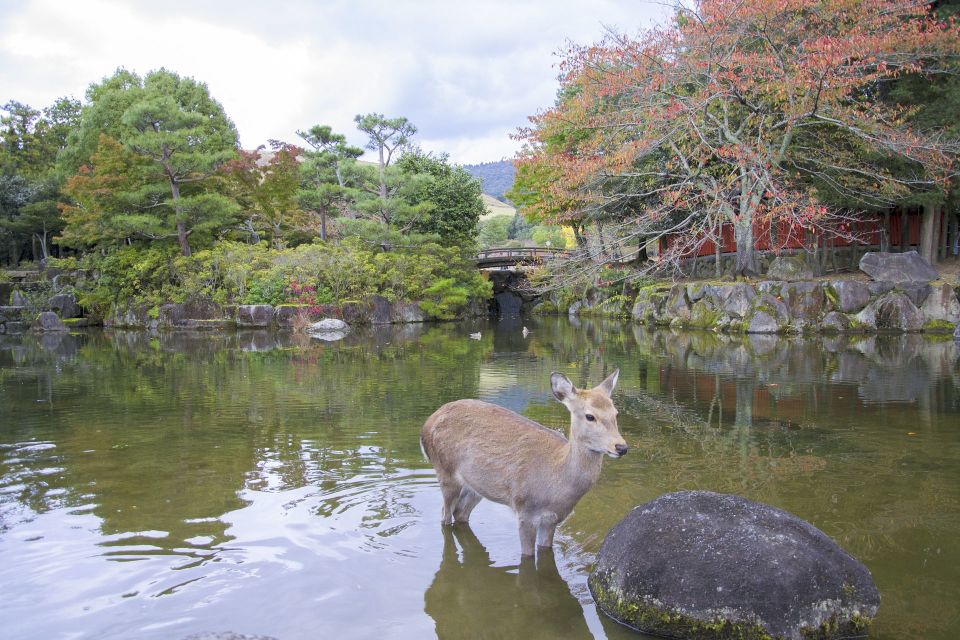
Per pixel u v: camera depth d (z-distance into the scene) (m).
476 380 12.87
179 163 30.17
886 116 19.31
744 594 3.47
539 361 15.75
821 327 20.53
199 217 31.80
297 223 39.03
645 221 21.27
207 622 3.69
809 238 24.02
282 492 5.91
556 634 3.62
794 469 6.45
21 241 43.31
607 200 22.30
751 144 19.69
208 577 4.23
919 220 24.14
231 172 34.91
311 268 30.48
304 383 12.62
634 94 20.33
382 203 33.44
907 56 18.66
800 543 3.65
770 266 23.62
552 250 32.34
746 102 19.03
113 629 3.60
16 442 7.91
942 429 8.06
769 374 12.65
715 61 18.44
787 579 3.47
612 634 3.63
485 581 4.21
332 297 30.55
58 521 5.22
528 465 4.52
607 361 15.36
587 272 21.38
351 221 33.91
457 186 39.34
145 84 38.78
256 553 4.61
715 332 21.83
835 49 16.88
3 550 4.66
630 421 8.75
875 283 20.62
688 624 3.54
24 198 40.78
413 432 8.29
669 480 6.15
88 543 4.78
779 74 18.34
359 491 5.93
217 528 5.07
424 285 33.66
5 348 21.19
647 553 3.77
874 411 9.15
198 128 31.73
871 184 21.69
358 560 4.50
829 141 21.78
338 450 7.39
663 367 13.98
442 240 38.19
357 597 3.99
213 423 8.92
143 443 7.80
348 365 15.48
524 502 4.52
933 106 19.88
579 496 4.41
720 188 19.11
